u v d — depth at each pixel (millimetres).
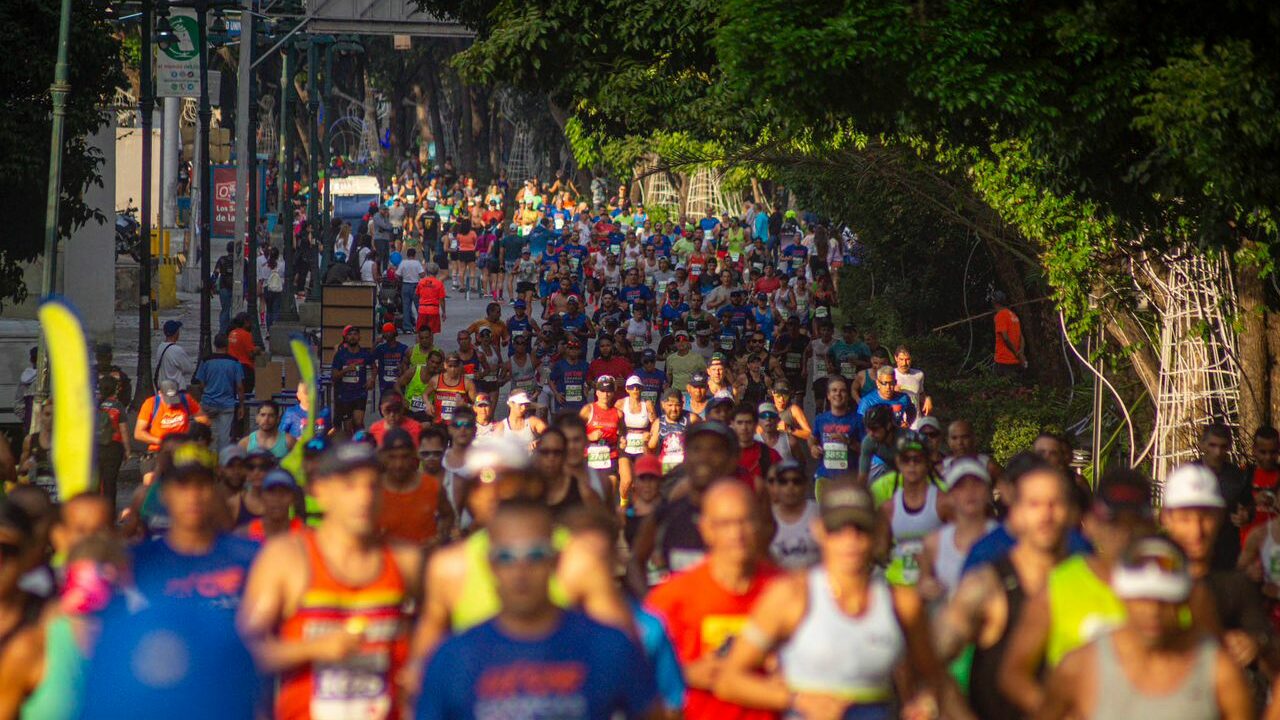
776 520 32719
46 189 78938
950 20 48500
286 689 23516
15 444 70438
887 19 48656
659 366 120375
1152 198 53000
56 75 67875
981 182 63219
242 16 114500
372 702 23562
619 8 74125
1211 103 44219
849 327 93188
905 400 63406
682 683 22781
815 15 51031
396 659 23969
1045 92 49062
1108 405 76875
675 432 61625
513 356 87000
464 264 183000
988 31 48250
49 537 28109
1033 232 61906
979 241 101062
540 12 75500
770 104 53125
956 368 108062
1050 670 22438
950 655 23969
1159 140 46312
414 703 18203
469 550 23672
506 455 26766
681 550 30031
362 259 176375
